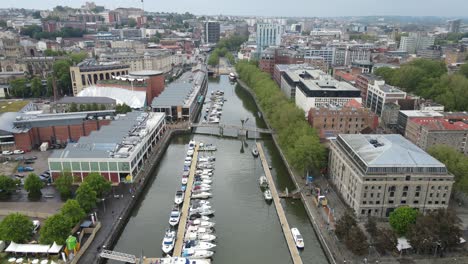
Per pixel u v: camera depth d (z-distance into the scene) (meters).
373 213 150.62
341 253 130.88
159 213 167.25
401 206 147.62
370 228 134.38
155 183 197.62
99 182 163.25
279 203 170.75
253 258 136.50
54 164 180.50
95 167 181.88
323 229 146.62
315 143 187.50
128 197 170.88
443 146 180.62
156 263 127.12
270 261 135.00
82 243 135.12
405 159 149.75
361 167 150.75
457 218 131.75
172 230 152.12
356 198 152.12
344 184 166.62
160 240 146.50
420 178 146.00
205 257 134.25
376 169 146.00
